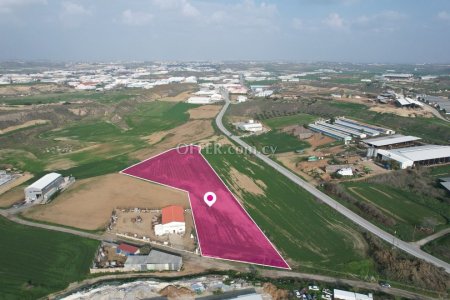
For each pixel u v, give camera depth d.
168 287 55.25
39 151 126.19
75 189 92.56
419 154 109.75
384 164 106.81
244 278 58.59
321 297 54.78
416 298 55.19
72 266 61.53
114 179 98.75
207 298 53.88
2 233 71.69
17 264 61.78
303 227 75.38
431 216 79.81
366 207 82.06
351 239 71.12
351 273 61.09
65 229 73.50
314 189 93.19
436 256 65.12
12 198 88.50
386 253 64.88
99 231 72.75
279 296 54.69
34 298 53.84
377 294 55.72
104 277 59.22
